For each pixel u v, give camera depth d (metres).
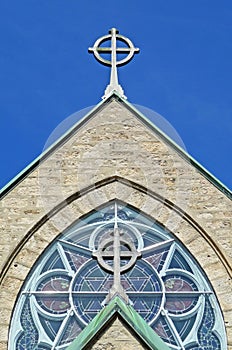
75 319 34.78
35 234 35.97
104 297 35.19
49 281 35.41
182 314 34.84
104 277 35.59
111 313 30.61
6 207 36.28
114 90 39.25
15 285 35.06
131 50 41.03
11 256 35.44
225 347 34.12
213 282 35.25
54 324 34.66
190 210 36.47
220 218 36.28
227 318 34.59
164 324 34.72
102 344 30.25
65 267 35.69
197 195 36.78
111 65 40.41
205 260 35.66
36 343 34.28
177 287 35.38
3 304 34.69
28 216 36.19
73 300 35.09
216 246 35.75
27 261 35.53
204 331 34.53
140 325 30.64
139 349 30.20
